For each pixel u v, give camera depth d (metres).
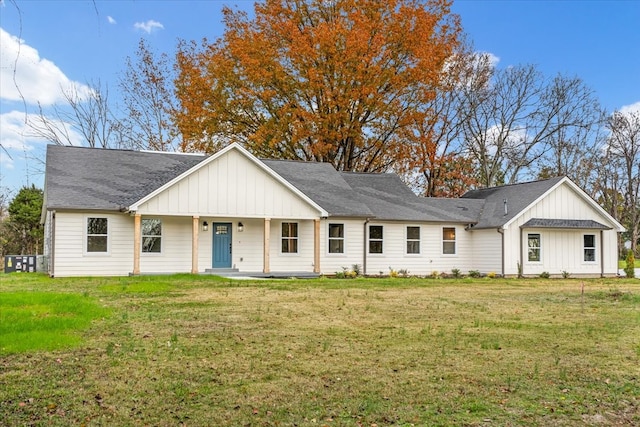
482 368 6.91
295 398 5.67
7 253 40.25
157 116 42.16
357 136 34.44
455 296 14.97
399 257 26.14
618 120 46.22
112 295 13.67
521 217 26.19
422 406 5.49
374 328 9.55
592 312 11.87
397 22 34.50
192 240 21.80
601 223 27.77
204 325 9.56
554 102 43.53
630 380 6.47
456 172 42.69
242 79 34.97
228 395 5.73
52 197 20.34
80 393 5.71
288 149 36.16
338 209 24.75
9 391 5.73
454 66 41.75
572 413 5.37
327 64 33.66
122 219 21.31
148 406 5.38
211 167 21.66
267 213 22.44
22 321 9.24
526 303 13.47
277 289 15.95
